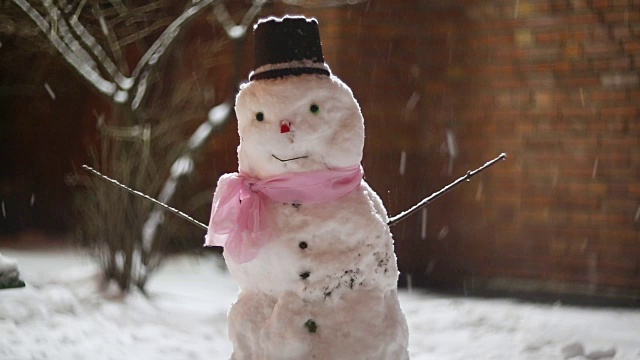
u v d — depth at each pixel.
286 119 4.16
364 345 4.11
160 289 9.88
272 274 4.21
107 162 10.66
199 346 7.26
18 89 15.30
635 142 10.02
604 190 10.19
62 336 7.11
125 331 7.54
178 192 10.09
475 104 11.11
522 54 10.77
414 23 11.43
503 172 10.88
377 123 11.27
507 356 7.14
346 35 11.05
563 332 7.96
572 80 10.41
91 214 9.34
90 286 9.09
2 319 7.32
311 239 4.18
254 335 4.23
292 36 4.28
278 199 4.23
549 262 10.53
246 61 12.20
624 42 10.09
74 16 9.45
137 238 9.11
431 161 11.35
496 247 10.91
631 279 9.99
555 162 10.52
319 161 4.21
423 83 11.43
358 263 4.18
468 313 8.83
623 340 7.65
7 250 13.35
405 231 11.38
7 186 16.39
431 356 7.15
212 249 12.60
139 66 9.41
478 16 11.09
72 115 15.30
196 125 12.45
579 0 10.35
